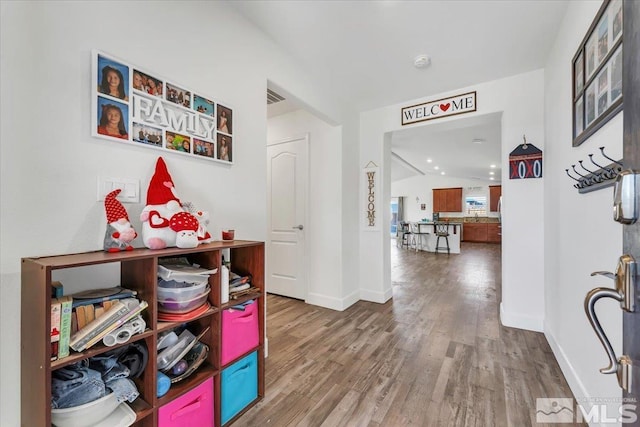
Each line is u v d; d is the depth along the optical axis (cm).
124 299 112
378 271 352
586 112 150
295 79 247
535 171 258
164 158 149
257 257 167
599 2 140
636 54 58
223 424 144
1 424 100
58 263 92
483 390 173
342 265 325
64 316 94
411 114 329
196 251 129
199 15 167
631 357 60
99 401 101
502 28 204
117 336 104
